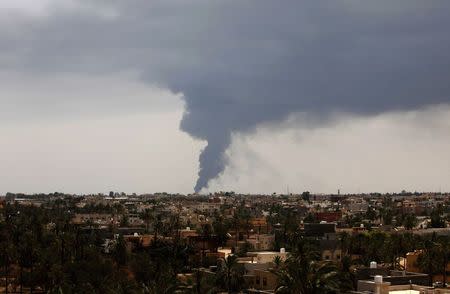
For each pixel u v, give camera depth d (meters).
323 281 192.50
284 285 195.12
